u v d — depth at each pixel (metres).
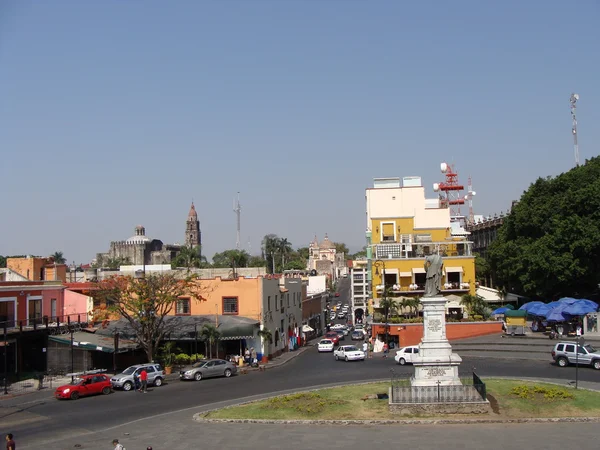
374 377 44.16
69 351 50.72
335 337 79.62
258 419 30.50
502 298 78.44
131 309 51.38
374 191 82.31
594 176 71.00
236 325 57.50
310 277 136.88
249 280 61.66
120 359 55.22
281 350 70.00
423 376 32.28
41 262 70.88
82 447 26.75
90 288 61.06
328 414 30.78
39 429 30.75
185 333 55.59
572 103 87.00
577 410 30.28
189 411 34.31
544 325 64.19
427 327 32.97
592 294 71.44
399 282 72.69
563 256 66.25
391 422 29.19
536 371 43.97
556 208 71.06
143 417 33.09
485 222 110.38
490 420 28.84
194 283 57.28
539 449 24.12
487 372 44.19
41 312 56.19
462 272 71.69
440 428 27.89
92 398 39.66
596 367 44.19
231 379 47.38
